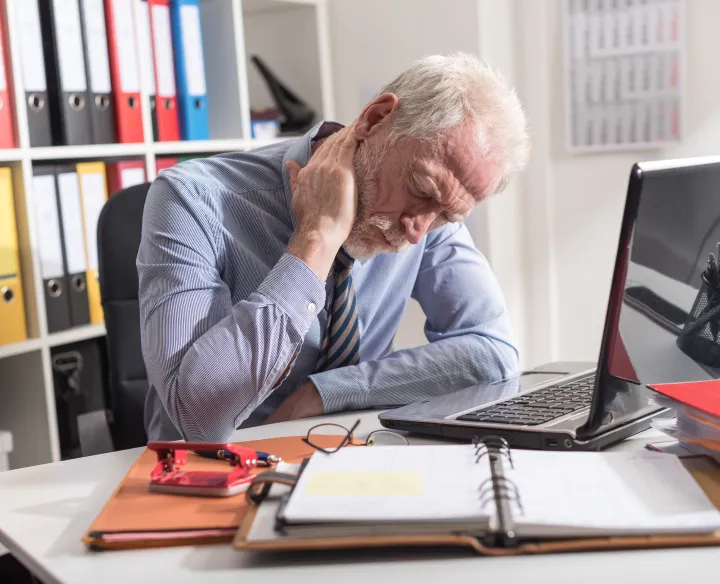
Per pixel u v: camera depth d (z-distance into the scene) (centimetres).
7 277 196
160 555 78
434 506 74
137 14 222
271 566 74
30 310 201
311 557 75
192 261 134
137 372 162
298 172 140
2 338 194
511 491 78
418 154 122
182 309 129
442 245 163
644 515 74
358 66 284
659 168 96
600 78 270
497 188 130
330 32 287
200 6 255
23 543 83
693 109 260
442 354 142
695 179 102
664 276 100
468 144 121
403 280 163
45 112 203
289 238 149
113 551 79
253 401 121
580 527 72
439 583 69
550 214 286
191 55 240
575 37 271
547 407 116
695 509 75
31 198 198
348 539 72
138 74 223
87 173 212
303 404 134
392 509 74
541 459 89
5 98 193
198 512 84
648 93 263
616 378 99
